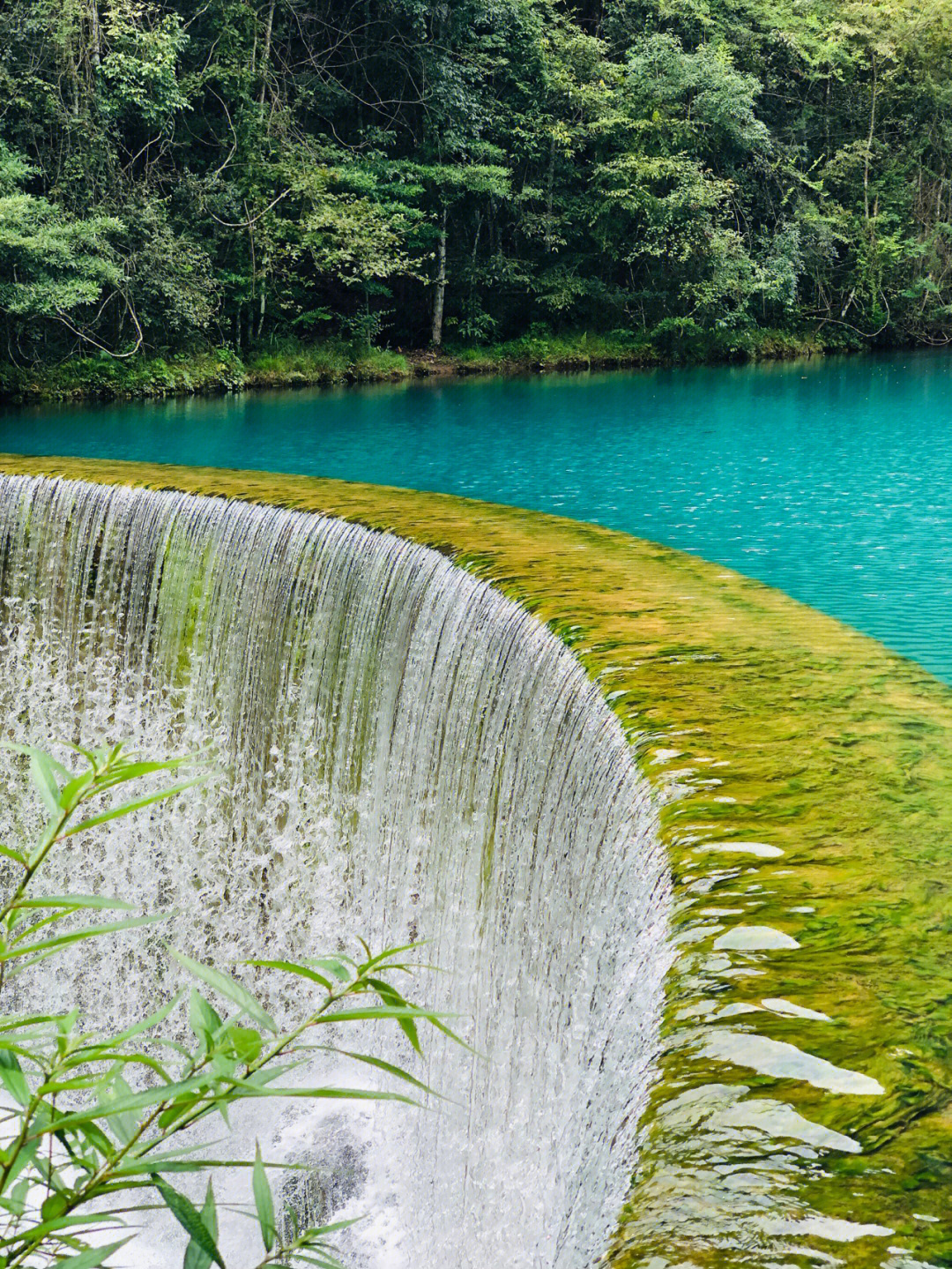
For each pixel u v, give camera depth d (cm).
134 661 1009
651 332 3147
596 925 421
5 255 2073
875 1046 244
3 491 1069
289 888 886
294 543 877
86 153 2255
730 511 1172
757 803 380
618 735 457
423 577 755
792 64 3388
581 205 3114
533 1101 499
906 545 1023
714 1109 223
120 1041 119
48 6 2188
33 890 1031
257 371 2564
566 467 1430
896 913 304
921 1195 197
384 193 2830
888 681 510
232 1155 761
